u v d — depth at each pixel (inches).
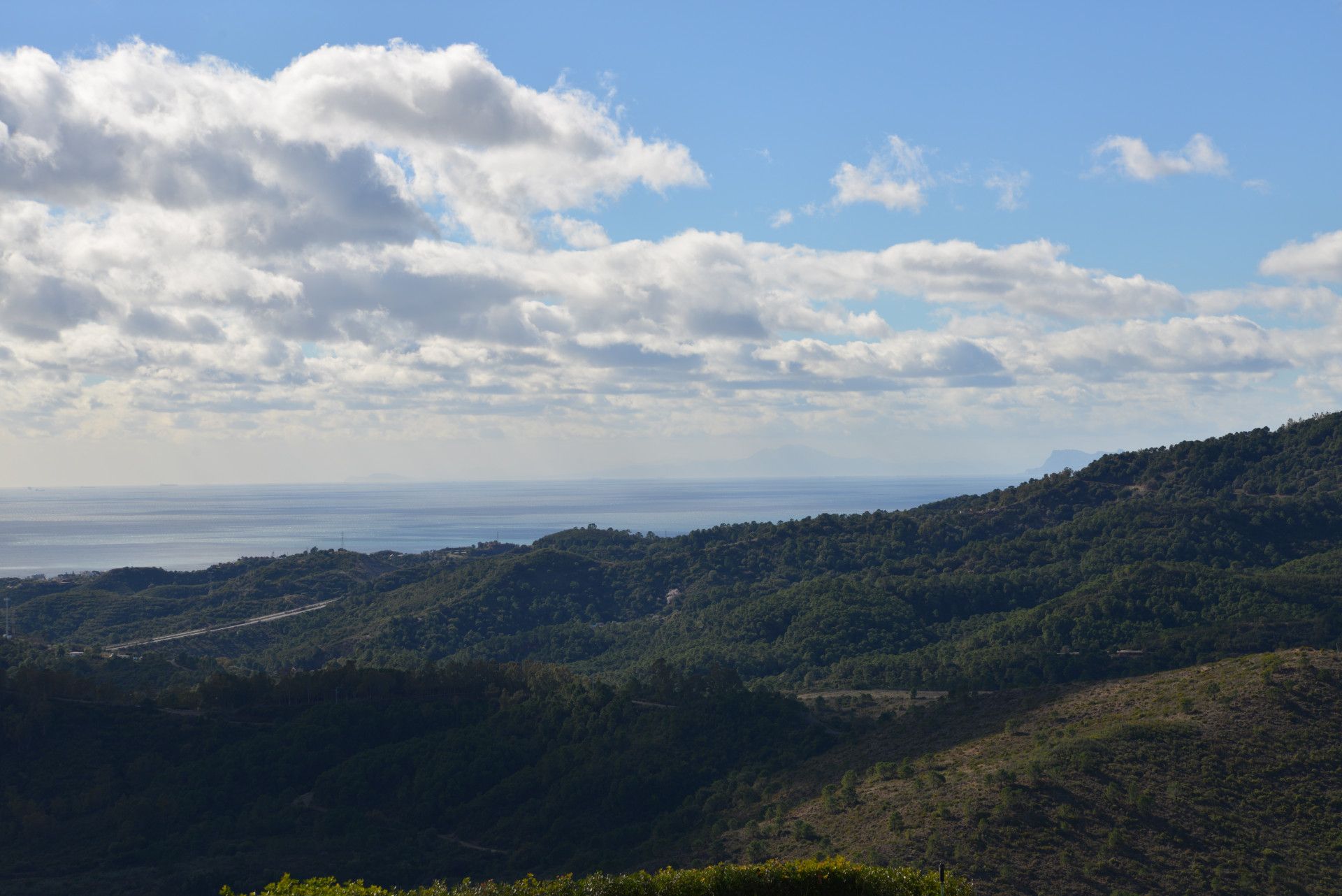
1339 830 2364.7
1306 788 2488.9
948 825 2464.3
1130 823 2399.1
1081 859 2294.5
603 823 3363.7
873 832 2554.1
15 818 3316.9
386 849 3225.9
